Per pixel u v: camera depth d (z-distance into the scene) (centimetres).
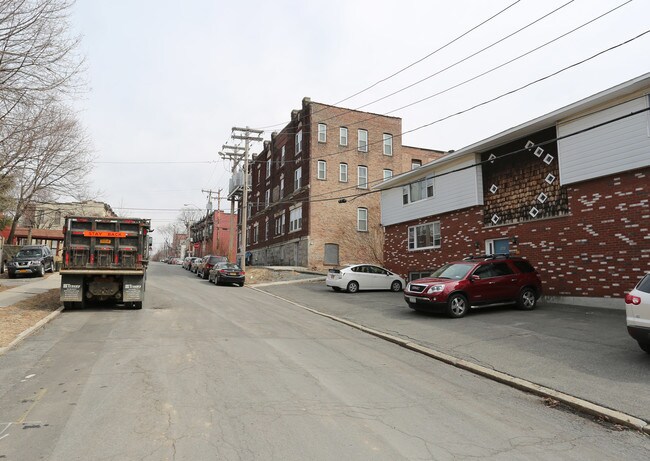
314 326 1245
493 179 1841
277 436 464
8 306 1317
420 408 579
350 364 808
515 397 652
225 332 1059
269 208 4491
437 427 514
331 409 555
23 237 4581
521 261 1446
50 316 1176
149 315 1283
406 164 4009
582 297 1439
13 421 490
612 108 1365
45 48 1073
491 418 555
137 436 453
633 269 1297
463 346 959
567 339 975
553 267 1545
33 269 2538
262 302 1805
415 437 479
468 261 1428
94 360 761
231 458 410
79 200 2672
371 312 1481
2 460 397
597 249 1399
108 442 438
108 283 1365
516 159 1733
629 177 1321
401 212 2441
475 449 455
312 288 2395
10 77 1063
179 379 655
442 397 635
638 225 1289
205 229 7494
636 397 613
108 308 1405
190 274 3812
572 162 1475
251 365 753
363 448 444
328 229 3391
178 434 460
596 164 1400
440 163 2081
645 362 780
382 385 680
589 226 1427
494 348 929
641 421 536
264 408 547
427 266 2212
